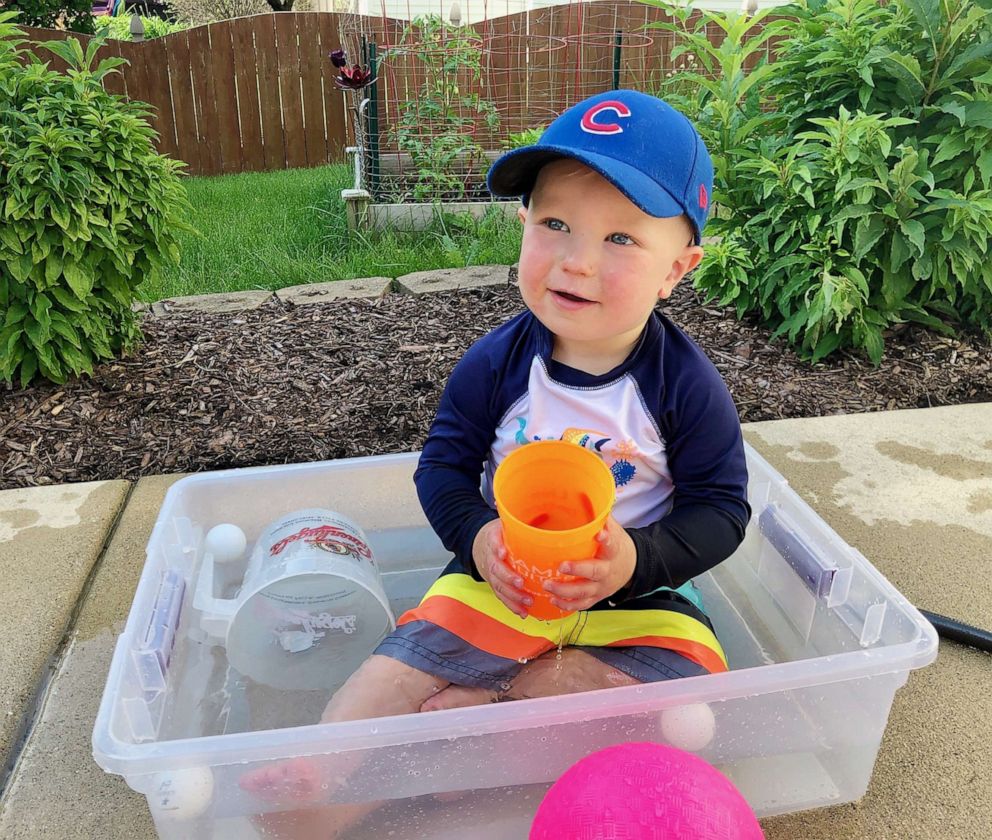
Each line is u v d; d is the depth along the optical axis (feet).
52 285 4.40
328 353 5.07
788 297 4.94
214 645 2.74
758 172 5.16
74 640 2.80
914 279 4.83
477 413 2.46
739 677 1.97
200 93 13.19
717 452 2.30
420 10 13.88
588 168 2.01
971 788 2.21
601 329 2.11
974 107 4.67
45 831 2.15
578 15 10.89
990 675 2.59
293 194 10.20
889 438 4.05
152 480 3.80
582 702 1.91
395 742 1.87
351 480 3.21
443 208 7.96
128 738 2.00
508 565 1.95
